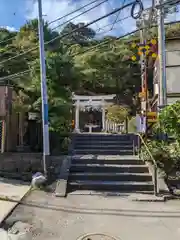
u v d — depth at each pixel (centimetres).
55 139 1116
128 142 1230
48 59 1123
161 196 732
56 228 520
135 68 2402
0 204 652
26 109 1120
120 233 502
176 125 794
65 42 1894
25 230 508
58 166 963
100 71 2345
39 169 1006
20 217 575
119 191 788
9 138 1175
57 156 1012
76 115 1956
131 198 719
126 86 2408
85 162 963
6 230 507
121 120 1834
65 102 1123
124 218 578
